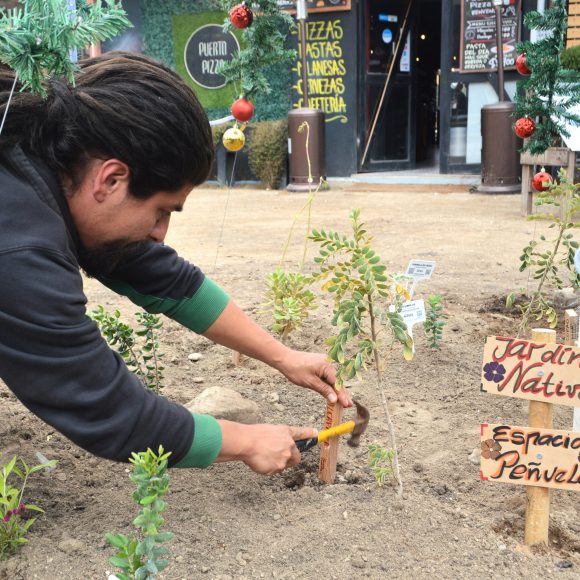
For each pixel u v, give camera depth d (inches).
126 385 62.2
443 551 73.7
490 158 399.5
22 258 55.5
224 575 69.8
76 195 59.0
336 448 88.3
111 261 68.1
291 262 229.1
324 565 71.4
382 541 75.3
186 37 486.0
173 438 63.9
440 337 134.2
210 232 302.5
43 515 80.3
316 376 88.8
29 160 57.6
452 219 319.3
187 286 85.2
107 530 77.3
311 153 437.7
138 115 55.4
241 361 132.6
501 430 73.4
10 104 56.7
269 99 476.4
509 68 419.2
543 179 130.2
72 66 55.4
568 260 122.0
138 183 57.6
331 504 82.7
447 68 436.8
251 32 114.3
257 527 78.5
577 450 72.1
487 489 87.0
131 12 493.4
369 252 77.7
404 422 106.0
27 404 59.7
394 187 446.0
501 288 185.5
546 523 74.7
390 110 482.6
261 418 107.2
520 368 72.6
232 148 116.8
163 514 80.7
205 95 490.0
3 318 55.9
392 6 466.9
